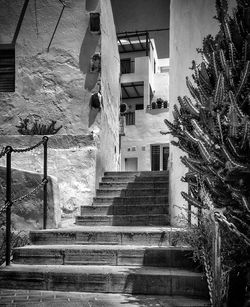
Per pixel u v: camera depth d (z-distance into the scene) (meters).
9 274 3.81
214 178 2.84
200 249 3.39
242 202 2.58
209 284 2.97
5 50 7.49
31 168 6.73
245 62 2.77
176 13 6.21
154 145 19.91
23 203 5.12
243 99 2.80
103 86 7.47
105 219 5.86
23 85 7.27
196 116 3.03
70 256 4.16
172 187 5.78
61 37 7.34
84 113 7.09
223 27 3.10
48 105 7.17
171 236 4.43
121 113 14.86
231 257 2.84
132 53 20.95
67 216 6.43
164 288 3.53
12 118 7.19
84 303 3.25
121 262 4.08
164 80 21.67
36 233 4.73
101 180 7.30
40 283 3.75
